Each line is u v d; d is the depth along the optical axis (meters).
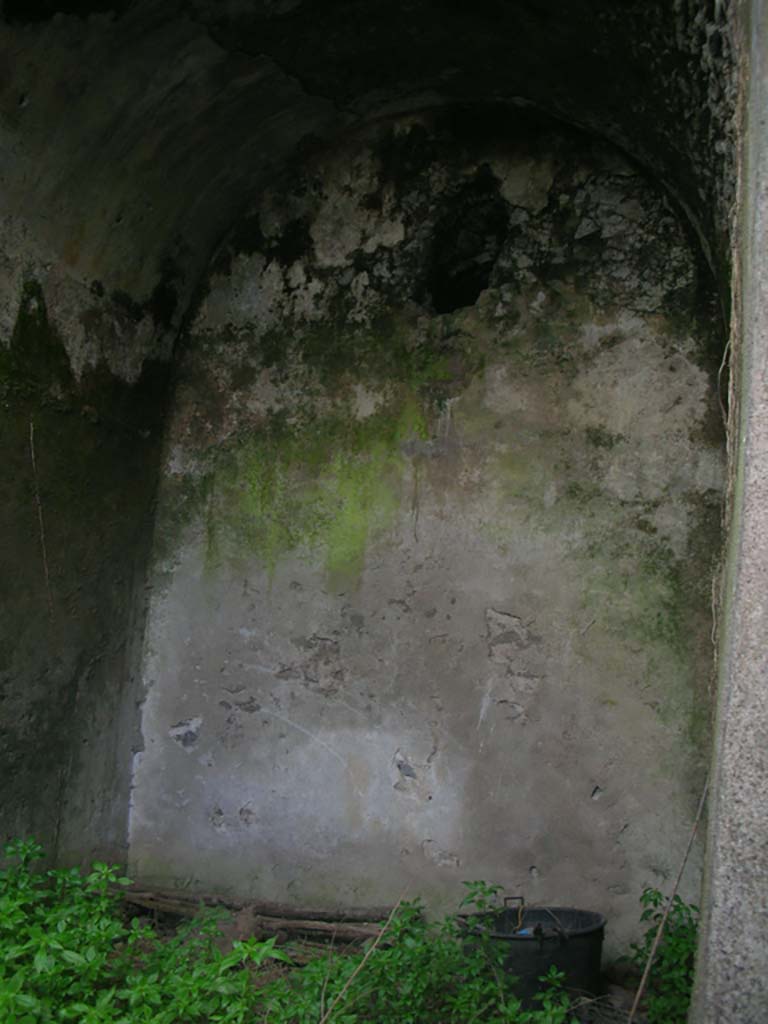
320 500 3.94
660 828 3.37
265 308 4.10
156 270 3.91
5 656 3.21
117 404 3.80
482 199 3.90
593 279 3.66
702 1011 1.71
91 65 3.05
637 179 3.64
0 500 3.17
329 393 3.98
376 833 3.70
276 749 3.87
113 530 3.82
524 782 3.55
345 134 3.98
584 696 3.51
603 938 3.20
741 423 1.90
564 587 3.58
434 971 2.75
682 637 3.42
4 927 2.53
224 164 3.85
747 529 1.82
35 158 3.12
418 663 3.73
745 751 1.75
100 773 3.79
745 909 1.70
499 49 3.36
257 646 3.94
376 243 3.98
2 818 3.21
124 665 3.94
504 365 3.75
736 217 2.12
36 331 3.30
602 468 3.58
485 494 3.72
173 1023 2.42
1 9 2.70
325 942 3.51
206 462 4.10
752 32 1.98
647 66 2.90
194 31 3.18
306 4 3.20
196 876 3.87
